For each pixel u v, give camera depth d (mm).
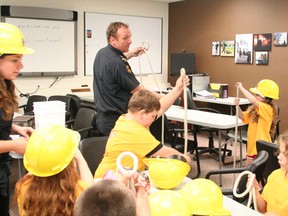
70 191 1325
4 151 1724
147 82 7598
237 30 6355
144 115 1976
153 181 1804
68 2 6469
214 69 6863
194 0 7133
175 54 6895
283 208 1926
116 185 1025
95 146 2635
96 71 2957
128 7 7180
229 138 4734
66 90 6551
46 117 2578
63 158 1349
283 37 5625
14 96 1838
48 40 6262
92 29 6797
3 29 1724
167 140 3971
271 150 2531
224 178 4309
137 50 3240
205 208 1455
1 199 1929
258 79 6070
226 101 5762
